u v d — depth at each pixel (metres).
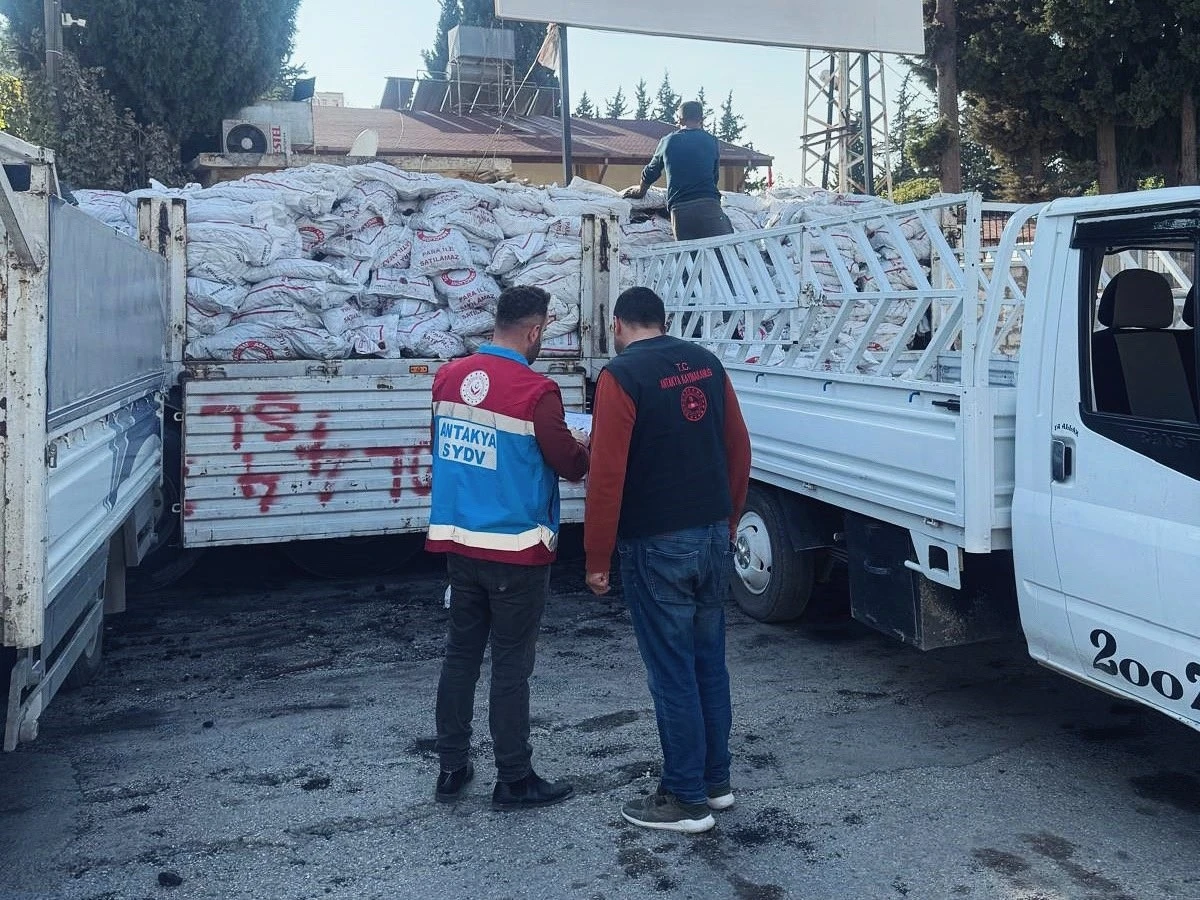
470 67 28.64
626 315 3.84
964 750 4.34
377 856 3.53
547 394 3.72
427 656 5.59
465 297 6.88
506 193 7.45
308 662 5.49
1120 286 3.88
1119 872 3.39
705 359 3.75
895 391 4.52
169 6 18.36
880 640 5.77
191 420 6.01
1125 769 4.15
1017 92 23.28
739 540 6.15
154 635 5.94
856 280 7.42
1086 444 3.72
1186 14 21.30
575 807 3.87
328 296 6.46
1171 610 3.41
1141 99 21.83
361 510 6.37
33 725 3.27
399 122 27.23
